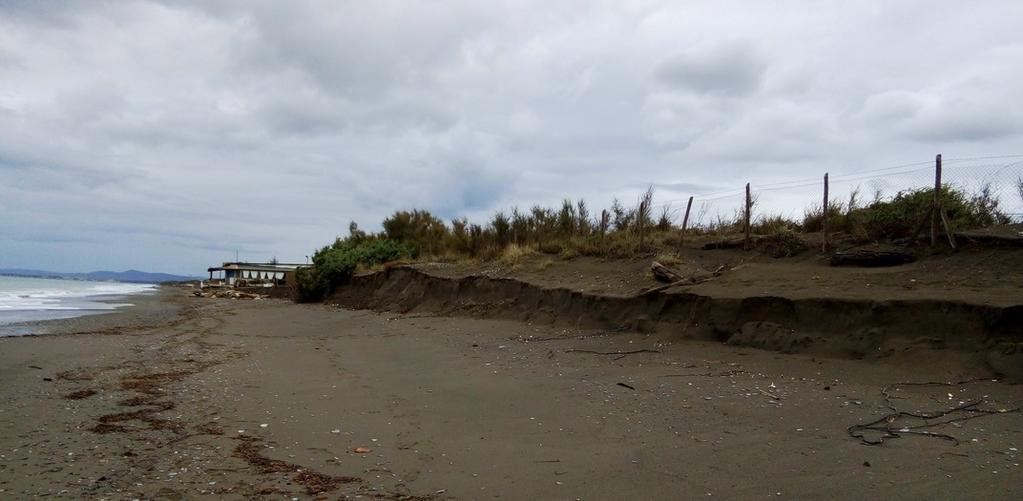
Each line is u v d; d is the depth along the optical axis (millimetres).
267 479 4922
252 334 16016
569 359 10234
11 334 14617
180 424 6555
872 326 8562
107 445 5742
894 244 11305
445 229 29203
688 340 10617
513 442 5953
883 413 6340
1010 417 5941
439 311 18578
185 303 33375
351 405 7547
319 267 30484
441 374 9531
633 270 14789
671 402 7219
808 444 5543
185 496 4523
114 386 8422
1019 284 8312
